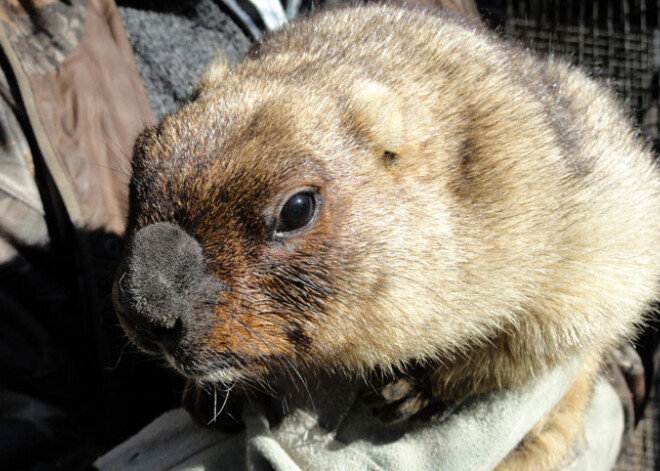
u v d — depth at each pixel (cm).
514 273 26
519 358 28
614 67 59
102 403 30
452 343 27
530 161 26
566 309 27
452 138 26
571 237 27
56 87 31
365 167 24
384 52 27
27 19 31
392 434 28
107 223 31
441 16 32
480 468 28
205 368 23
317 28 30
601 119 31
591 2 61
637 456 56
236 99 24
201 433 28
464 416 28
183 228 22
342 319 24
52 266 30
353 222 23
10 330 28
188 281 22
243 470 27
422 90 26
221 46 39
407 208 25
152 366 32
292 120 23
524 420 29
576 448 34
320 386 28
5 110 29
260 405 28
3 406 27
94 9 33
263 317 23
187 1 39
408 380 27
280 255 23
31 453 27
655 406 55
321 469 27
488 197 26
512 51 31
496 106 27
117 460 28
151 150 23
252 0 40
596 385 37
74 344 30
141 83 35
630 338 32
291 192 22
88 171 31
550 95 29
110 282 30
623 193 28
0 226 28
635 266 28
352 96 24
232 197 22
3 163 29
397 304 25
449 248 25
